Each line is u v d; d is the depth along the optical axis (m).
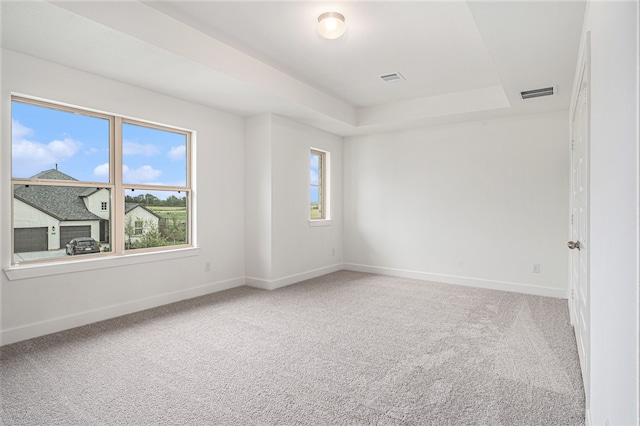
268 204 4.53
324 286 4.71
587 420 1.71
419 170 5.21
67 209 3.13
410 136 5.30
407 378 2.24
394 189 5.44
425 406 1.93
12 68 2.68
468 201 4.82
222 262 4.47
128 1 2.44
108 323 3.20
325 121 4.86
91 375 2.24
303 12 2.60
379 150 5.58
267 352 2.62
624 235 0.88
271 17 2.68
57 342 2.75
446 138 4.99
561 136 4.21
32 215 2.91
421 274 5.19
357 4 2.46
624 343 0.87
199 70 3.06
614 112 1.02
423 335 2.96
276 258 4.61
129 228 3.59
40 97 2.83
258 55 3.37
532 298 4.14
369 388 2.12
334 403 1.96
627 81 0.85
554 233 4.26
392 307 3.76
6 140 2.68
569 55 2.69
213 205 4.33
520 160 4.46
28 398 1.98
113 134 3.41
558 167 4.23
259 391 2.08
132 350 2.62
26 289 2.80
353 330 3.07
